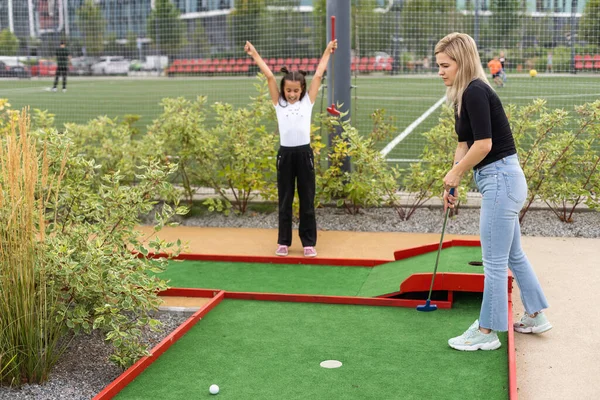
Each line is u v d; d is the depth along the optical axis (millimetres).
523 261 4531
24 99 21328
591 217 7496
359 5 13375
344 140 7977
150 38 27219
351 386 3826
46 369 3963
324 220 7762
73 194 4816
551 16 12766
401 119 16578
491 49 13188
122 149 8062
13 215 3750
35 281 3982
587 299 5273
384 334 4590
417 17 13312
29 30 22422
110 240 4391
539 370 4109
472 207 7938
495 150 4152
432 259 5648
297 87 6379
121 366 4086
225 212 7926
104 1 26219
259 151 7879
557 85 15031
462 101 4145
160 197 8406
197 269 6223
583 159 7414
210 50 26125
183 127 7914
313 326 4762
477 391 3742
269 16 20375
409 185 7777
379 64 17062
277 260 6402
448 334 4570
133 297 4207
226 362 4180
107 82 27906
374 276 5848
